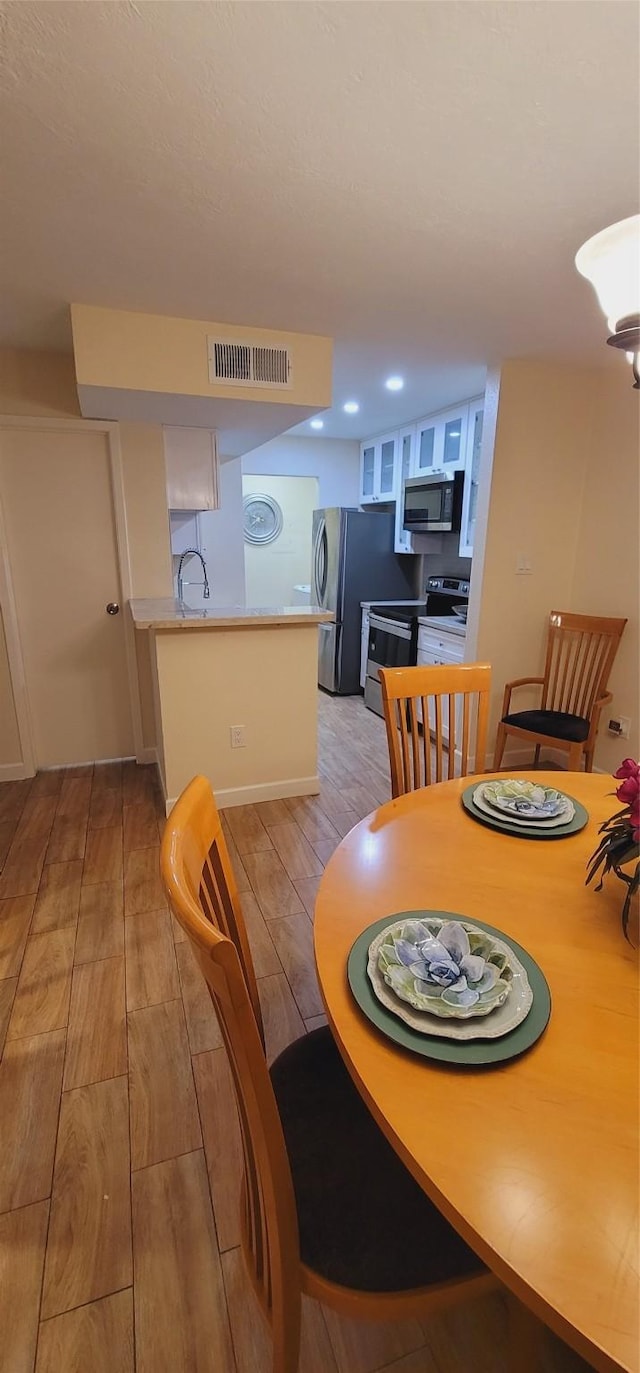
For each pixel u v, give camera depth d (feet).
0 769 10.87
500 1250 1.74
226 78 3.81
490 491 10.33
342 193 5.07
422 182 4.92
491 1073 2.32
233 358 8.14
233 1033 2.04
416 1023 2.50
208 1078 4.91
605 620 9.91
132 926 6.79
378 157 4.59
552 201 5.19
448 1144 2.05
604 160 4.62
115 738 11.77
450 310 7.61
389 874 3.67
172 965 6.19
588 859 3.86
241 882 7.64
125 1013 5.56
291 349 8.44
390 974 2.74
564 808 4.41
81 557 10.73
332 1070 3.34
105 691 11.48
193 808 2.88
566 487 10.80
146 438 10.46
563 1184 1.92
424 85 3.87
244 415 9.56
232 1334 3.38
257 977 6.00
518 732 10.16
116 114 4.13
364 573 16.88
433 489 13.69
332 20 3.39
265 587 23.89
